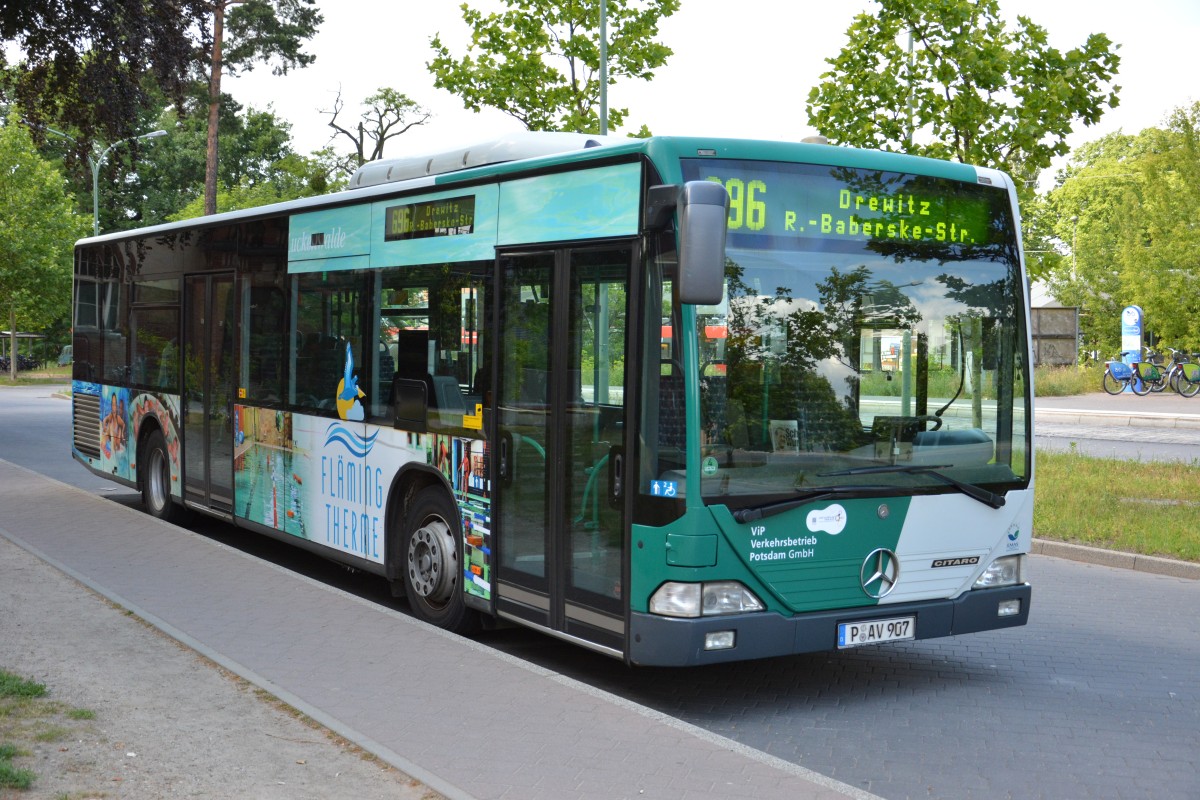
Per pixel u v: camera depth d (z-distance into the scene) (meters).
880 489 6.65
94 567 9.58
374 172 9.49
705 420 6.21
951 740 6.29
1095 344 53.25
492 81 23.41
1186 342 37.59
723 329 6.30
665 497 6.24
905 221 6.88
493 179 7.72
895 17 15.23
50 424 29.84
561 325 7.03
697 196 5.81
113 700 6.10
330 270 9.66
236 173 80.62
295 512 10.28
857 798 4.92
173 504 13.06
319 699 6.20
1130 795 5.51
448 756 5.37
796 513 6.41
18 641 7.25
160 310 13.08
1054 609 9.60
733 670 7.77
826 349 6.57
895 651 8.30
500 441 7.56
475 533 7.83
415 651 7.14
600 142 8.19
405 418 8.59
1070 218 72.44
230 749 5.41
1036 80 14.95
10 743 5.36
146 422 13.45
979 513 7.01
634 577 6.39
